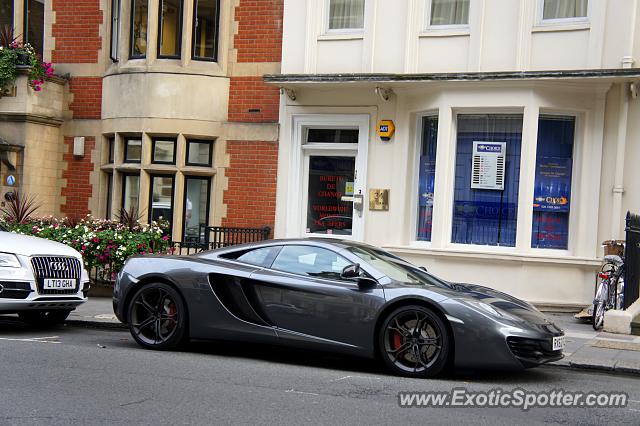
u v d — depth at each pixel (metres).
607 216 11.29
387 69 12.38
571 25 11.30
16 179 13.99
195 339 8.10
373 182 12.58
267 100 13.37
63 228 12.23
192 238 13.77
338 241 7.72
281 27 13.32
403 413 5.46
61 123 14.47
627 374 7.34
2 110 13.91
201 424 5.00
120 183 13.91
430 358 6.69
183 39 13.51
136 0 13.85
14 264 8.36
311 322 7.05
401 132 12.38
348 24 12.84
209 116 13.55
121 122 13.75
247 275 7.39
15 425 4.88
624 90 11.09
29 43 15.09
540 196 11.58
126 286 7.93
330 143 13.05
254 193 13.36
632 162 11.18
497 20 11.66
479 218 11.79
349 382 6.48
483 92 11.52
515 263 11.27
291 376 6.68
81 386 6.02
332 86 12.58
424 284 7.20
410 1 12.18
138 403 5.52
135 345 8.23
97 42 14.34
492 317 6.54
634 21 10.99
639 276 10.21
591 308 10.47
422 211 12.35
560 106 11.30
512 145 11.64
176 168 13.51
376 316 6.79
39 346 7.85
